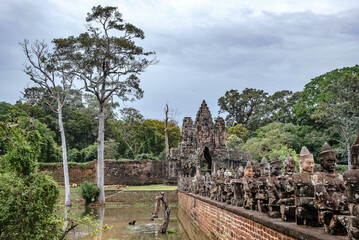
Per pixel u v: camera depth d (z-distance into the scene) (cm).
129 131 7106
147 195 3916
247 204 1009
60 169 5100
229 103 8794
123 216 2612
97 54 3641
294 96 7538
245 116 8681
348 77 4550
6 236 828
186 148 4803
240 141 6725
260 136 6081
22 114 5612
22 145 944
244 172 1094
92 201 3591
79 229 1947
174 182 5034
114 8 3575
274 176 848
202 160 5875
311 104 5741
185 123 4944
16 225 834
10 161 928
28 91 4297
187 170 4691
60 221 979
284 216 731
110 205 3441
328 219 574
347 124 4253
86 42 3541
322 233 578
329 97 4912
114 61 3766
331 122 4378
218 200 1396
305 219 650
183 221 2233
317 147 5056
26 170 947
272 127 6069
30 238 854
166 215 1900
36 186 902
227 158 4634
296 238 614
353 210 514
